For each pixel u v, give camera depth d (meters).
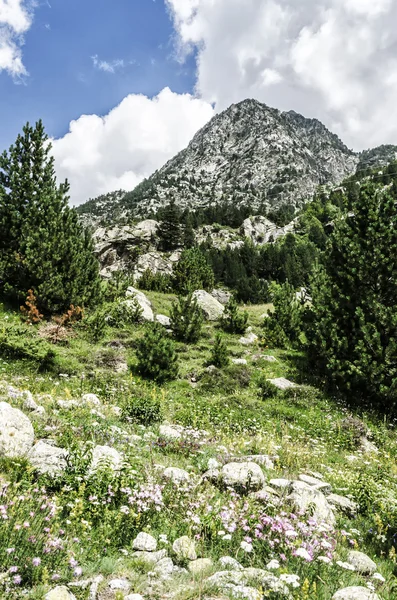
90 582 3.57
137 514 4.88
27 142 23.98
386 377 16.14
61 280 22.00
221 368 19.14
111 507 5.04
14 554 3.54
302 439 12.13
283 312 25.36
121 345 20.14
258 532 4.73
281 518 5.23
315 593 3.70
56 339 18.58
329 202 115.38
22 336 16.39
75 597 3.37
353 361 17.08
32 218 22.81
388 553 5.39
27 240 21.44
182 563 4.20
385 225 17.98
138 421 10.56
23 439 6.24
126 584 3.62
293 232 106.56
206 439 9.84
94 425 8.20
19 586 3.33
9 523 3.88
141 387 15.59
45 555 3.71
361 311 16.84
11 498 4.44
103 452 6.62
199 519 4.93
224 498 5.99
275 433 12.05
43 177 24.62
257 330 28.20
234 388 16.95
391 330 16.58
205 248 82.62
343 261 19.20
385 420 14.82
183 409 12.95
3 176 23.66
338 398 16.67
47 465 5.62
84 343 19.58
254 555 4.41
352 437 12.67
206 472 7.10
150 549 4.38
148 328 19.66
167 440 9.04
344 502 7.05
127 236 70.06
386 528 5.78
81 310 21.64
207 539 4.79
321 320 18.52
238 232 112.12
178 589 3.68
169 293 38.56
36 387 11.93
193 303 24.42
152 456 7.51
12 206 22.75
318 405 15.62
